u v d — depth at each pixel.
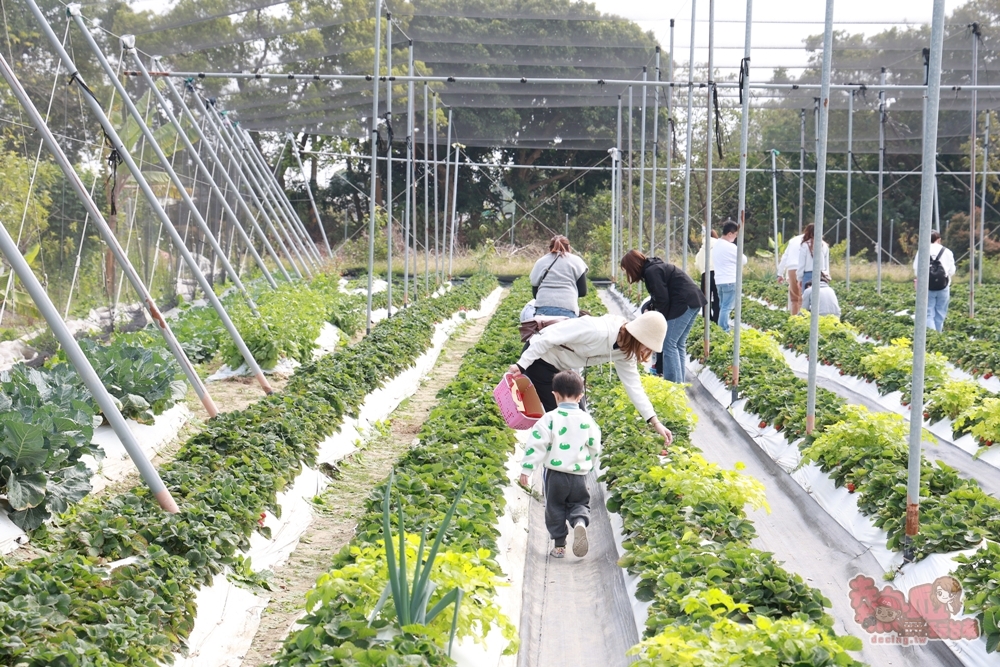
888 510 6.54
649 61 18.58
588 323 7.03
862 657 5.14
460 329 20.22
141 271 15.93
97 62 13.78
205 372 12.62
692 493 6.44
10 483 5.82
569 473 6.45
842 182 39.09
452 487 6.77
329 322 17.36
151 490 6.20
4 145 10.93
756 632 4.12
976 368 12.55
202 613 5.22
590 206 43.59
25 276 5.94
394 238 40.75
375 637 4.25
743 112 11.06
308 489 7.98
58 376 8.23
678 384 9.61
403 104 26.70
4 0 10.99
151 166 16.77
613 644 5.34
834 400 9.80
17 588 4.59
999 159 31.67
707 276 13.24
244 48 16.61
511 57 18.31
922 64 18.80
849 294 23.44
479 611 4.53
